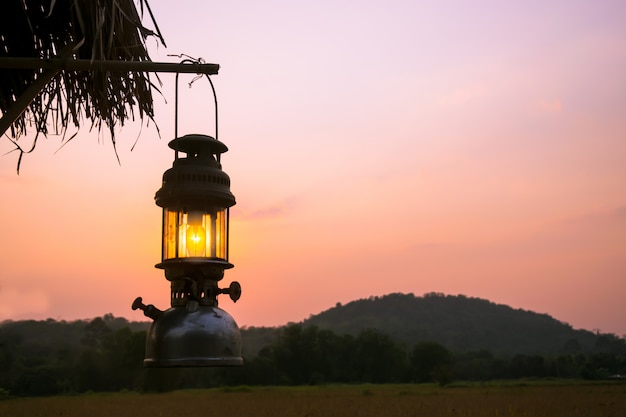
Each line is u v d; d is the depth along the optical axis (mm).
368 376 148750
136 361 86562
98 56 2980
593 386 84750
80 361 93625
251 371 121062
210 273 2279
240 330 2334
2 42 3139
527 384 103625
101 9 2830
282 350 136875
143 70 2447
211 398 58156
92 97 3252
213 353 2201
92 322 117750
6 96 3207
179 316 2230
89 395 76812
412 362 152250
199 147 2402
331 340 148750
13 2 3033
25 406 45969
